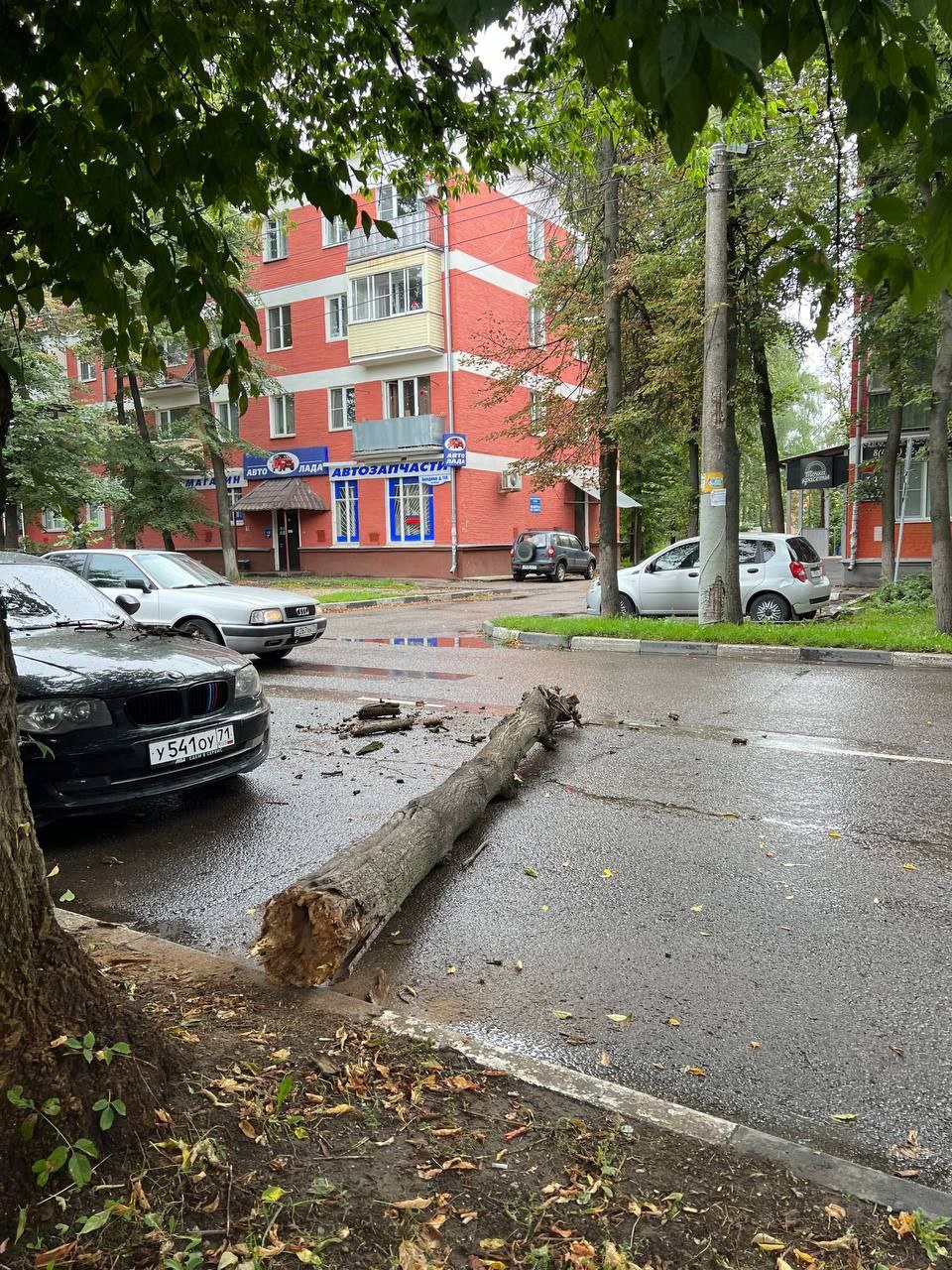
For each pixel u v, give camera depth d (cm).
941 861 439
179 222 273
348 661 1172
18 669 458
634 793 561
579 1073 252
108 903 405
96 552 1176
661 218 1408
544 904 398
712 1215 195
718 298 1194
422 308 2731
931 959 342
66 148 237
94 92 270
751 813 520
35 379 1602
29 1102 190
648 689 920
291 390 3100
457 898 405
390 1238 186
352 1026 273
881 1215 197
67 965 218
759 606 1405
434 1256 181
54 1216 183
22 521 1808
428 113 443
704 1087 264
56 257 264
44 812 437
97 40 258
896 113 181
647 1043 288
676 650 1182
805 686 917
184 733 486
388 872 351
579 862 446
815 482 1873
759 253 1230
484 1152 215
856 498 2012
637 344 1427
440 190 522
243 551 3303
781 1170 211
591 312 1393
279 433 3170
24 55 245
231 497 3306
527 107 486
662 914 386
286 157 300
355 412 2981
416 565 2897
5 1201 181
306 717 812
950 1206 200
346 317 2944
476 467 2869
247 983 305
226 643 1088
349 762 647
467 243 2766
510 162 525
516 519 3083
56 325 1684
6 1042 197
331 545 3078
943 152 169
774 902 396
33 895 214
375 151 482
